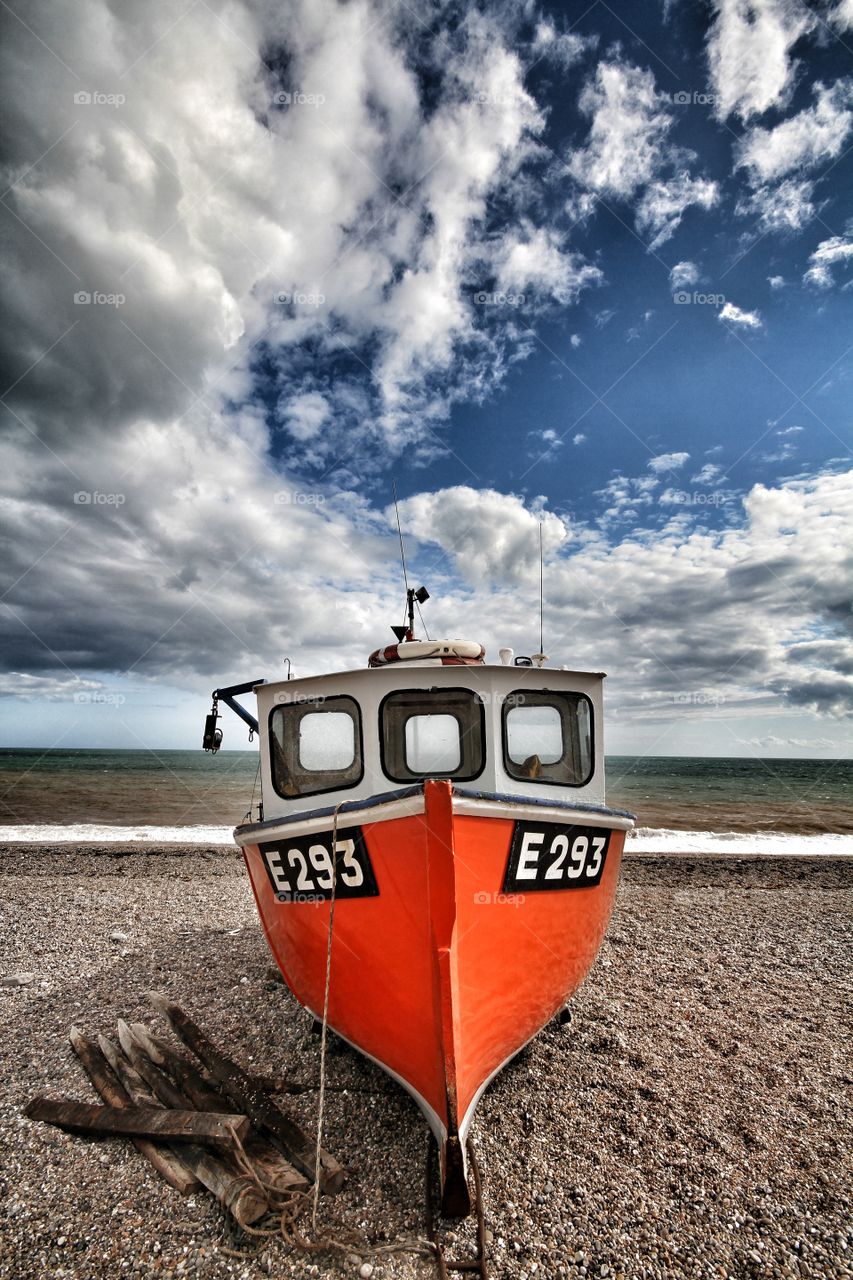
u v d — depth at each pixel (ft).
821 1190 12.21
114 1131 12.98
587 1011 20.65
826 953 27.32
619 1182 12.41
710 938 29.45
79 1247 10.55
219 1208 11.40
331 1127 14.16
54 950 27.07
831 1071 16.92
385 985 13.74
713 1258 10.52
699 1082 16.26
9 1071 16.51
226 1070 15.28
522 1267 10.30
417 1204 11.72
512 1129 14.19
